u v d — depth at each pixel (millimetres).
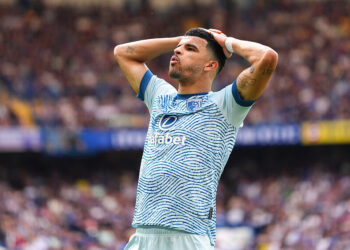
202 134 14375
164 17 101062
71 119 76438
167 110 14969
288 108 82188
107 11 98250
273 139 80312
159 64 88500
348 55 91750
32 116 74875
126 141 77688
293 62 90125
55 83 81562
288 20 99500
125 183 84188
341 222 68125
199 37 15359
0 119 72438
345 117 80688
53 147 74062
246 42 14906
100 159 86562
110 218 72125
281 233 70750
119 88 82812
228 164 90438
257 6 102312
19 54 84812
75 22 94375
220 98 14672
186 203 13977
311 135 80688
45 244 59219
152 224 14008
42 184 79062
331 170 89250
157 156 14477
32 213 65562
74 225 68125
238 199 79938
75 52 88625
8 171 81750
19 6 94250
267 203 80000
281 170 90125
